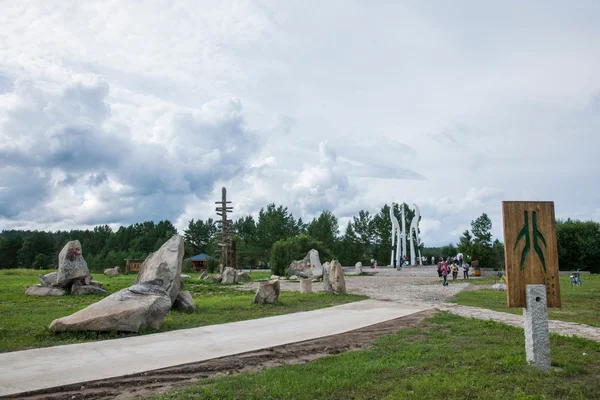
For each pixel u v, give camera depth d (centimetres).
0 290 2303
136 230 11025
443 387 649
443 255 8962
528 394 635
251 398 622
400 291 2495
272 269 4722
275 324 1277
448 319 1336
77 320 1059
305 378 710
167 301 1219
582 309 1642
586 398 622
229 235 4341
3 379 713
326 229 8694
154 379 734
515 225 839
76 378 722
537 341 762
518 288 819
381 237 9238
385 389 660
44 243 9200
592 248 5741
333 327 1223
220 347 962
